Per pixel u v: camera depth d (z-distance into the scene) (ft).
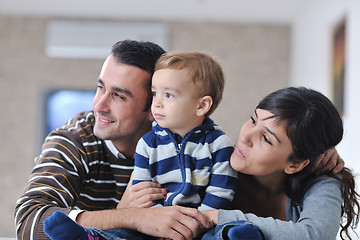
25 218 3.56
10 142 18.06
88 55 18.17
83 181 4.45
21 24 18.19
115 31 18.16
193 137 3.82
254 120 3.64
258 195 4.19
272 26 18.58
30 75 18.19
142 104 4.43
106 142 4.54
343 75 11.31
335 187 3.72
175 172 3.80
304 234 3.22
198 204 3.76
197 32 18.47
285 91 3.63
